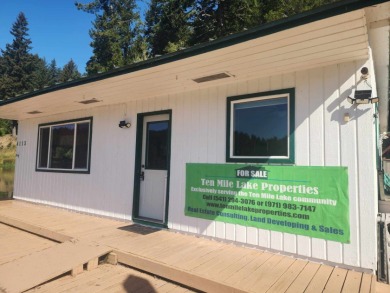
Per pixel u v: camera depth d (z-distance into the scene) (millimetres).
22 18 57625
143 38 22922
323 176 4027
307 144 4203
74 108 7453
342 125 3979
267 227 4402
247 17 15461
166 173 5918
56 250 4258
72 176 7598
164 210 5691
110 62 23156
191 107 5461
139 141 6305
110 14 25188
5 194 11633
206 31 17031
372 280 3416
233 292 3162
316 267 3814
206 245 4641
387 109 8031
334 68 4078
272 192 4395
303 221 4121
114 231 5449
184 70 4410
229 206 4801
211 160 5094
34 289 3385
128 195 6344
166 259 3943
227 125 4953
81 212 7238
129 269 4051
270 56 3832
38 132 8844
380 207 5746
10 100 6992
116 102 6660
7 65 55250
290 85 4406
